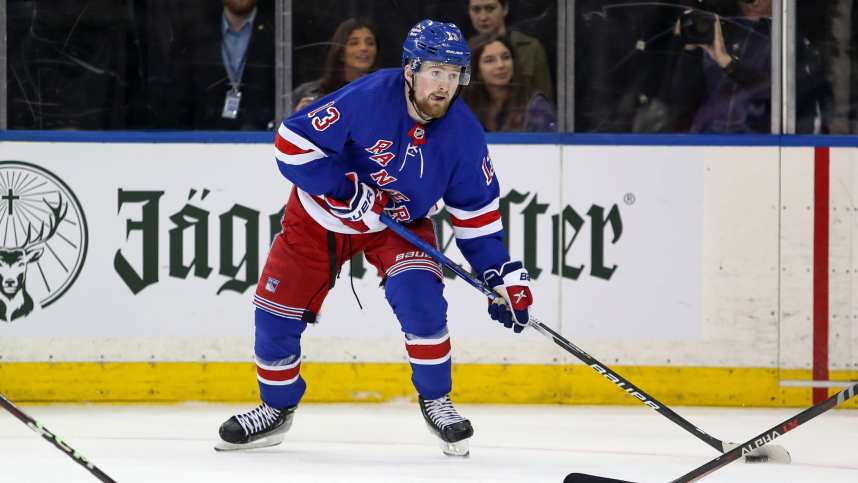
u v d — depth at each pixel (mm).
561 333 13148
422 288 9633
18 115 13133
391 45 13391
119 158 12961
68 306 12953
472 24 13367
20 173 12914
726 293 13172
